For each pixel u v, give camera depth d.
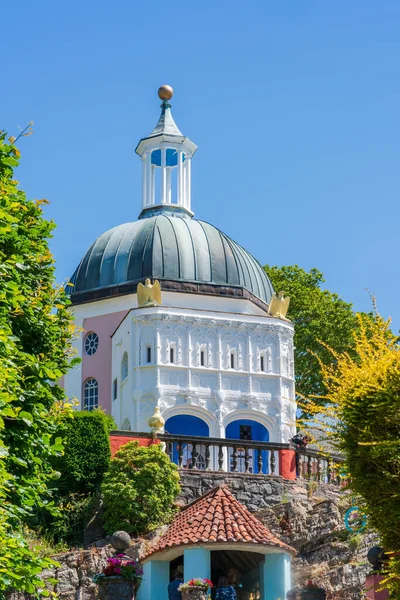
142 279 75.19
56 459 51.00
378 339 32.56
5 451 29.34
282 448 52.84
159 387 70.38
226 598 37.97
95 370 76.06
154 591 41.34
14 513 31.02
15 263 33.59
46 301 37.19
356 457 31.22
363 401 31.05
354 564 45.31
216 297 75.06
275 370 73.69
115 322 76.06
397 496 30.14
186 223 78.38
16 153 35.50
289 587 40.69
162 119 85.44
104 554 45.19
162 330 71.50
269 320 74.19
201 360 72.06
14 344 31.89
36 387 33.50
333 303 88.94
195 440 52.72
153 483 49.25
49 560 30.94
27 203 37.12
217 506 42.69
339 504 48.53
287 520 47.62
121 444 52.19
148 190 83.44
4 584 28.59
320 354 86.69
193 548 40.22
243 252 79.31
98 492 50.22
